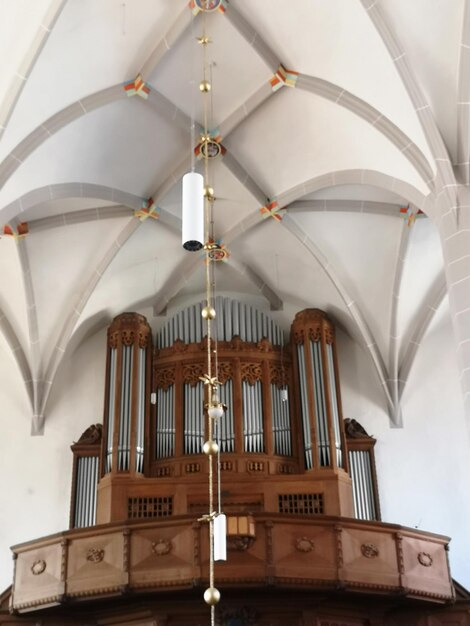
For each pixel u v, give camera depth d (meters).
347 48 13.99
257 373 18.61
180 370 18.56
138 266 19.20
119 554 14.56
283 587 14.34
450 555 17.64
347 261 18.53
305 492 17.14
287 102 15.66
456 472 18.45
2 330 18.70
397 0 12.91
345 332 19.86
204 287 20.27
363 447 18.66
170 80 15.32
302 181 17.02
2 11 12.82
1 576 17.47
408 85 13.37
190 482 17.16
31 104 14.05
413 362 19.05
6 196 14.92
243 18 14.30
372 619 16.27
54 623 16.17
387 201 17.23
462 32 12.74
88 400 19.22
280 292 20.14
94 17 13.52
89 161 16.09
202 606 15.33
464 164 13.26
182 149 16.81
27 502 18.17
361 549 14.97
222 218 18.44
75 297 18.58
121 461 17.38
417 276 18.36
